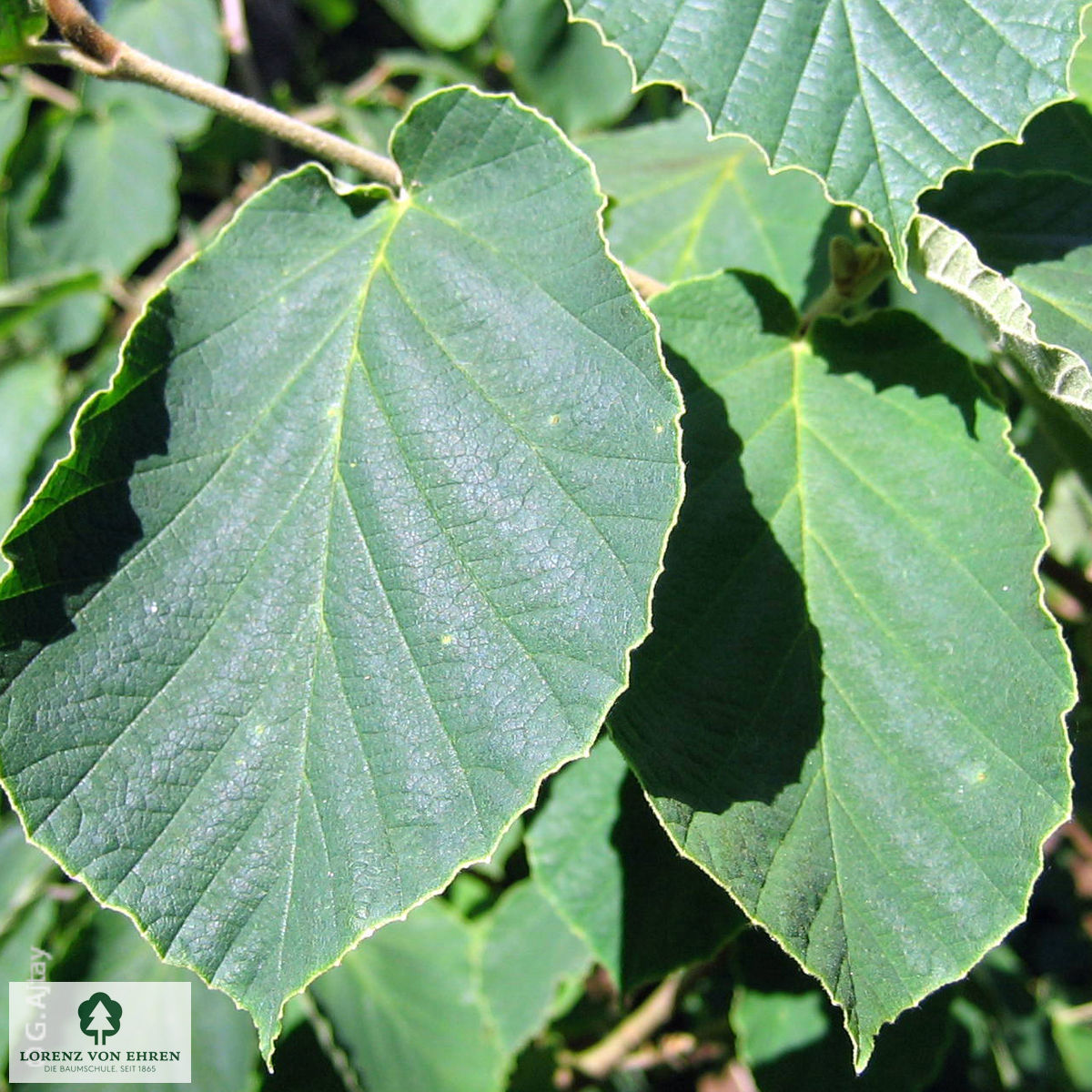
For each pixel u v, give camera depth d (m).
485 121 0.22
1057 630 0.22
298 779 0.21
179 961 0.21
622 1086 0.48
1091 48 0.26
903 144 0.21
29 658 0.21
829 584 0.23
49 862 0.37
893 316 0.23
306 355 0.22
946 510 0.23
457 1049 0.34
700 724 0.22
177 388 0.22
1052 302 0.23
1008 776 0.22
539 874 0.28
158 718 0.21
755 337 0.23
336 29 0.67
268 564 0.22
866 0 0.22
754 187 0.29
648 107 0.44
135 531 0.21
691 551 0.23
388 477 0.22
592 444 0.21
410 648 0.21
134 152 0.42
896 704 0.22
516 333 0.22
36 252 0.43
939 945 0.21
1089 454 0.25
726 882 0.21
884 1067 0.29
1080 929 0.59
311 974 0.21
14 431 0.42
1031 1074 0.43
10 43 0.22
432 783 0.21
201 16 0.40
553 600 0.21
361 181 0.38
